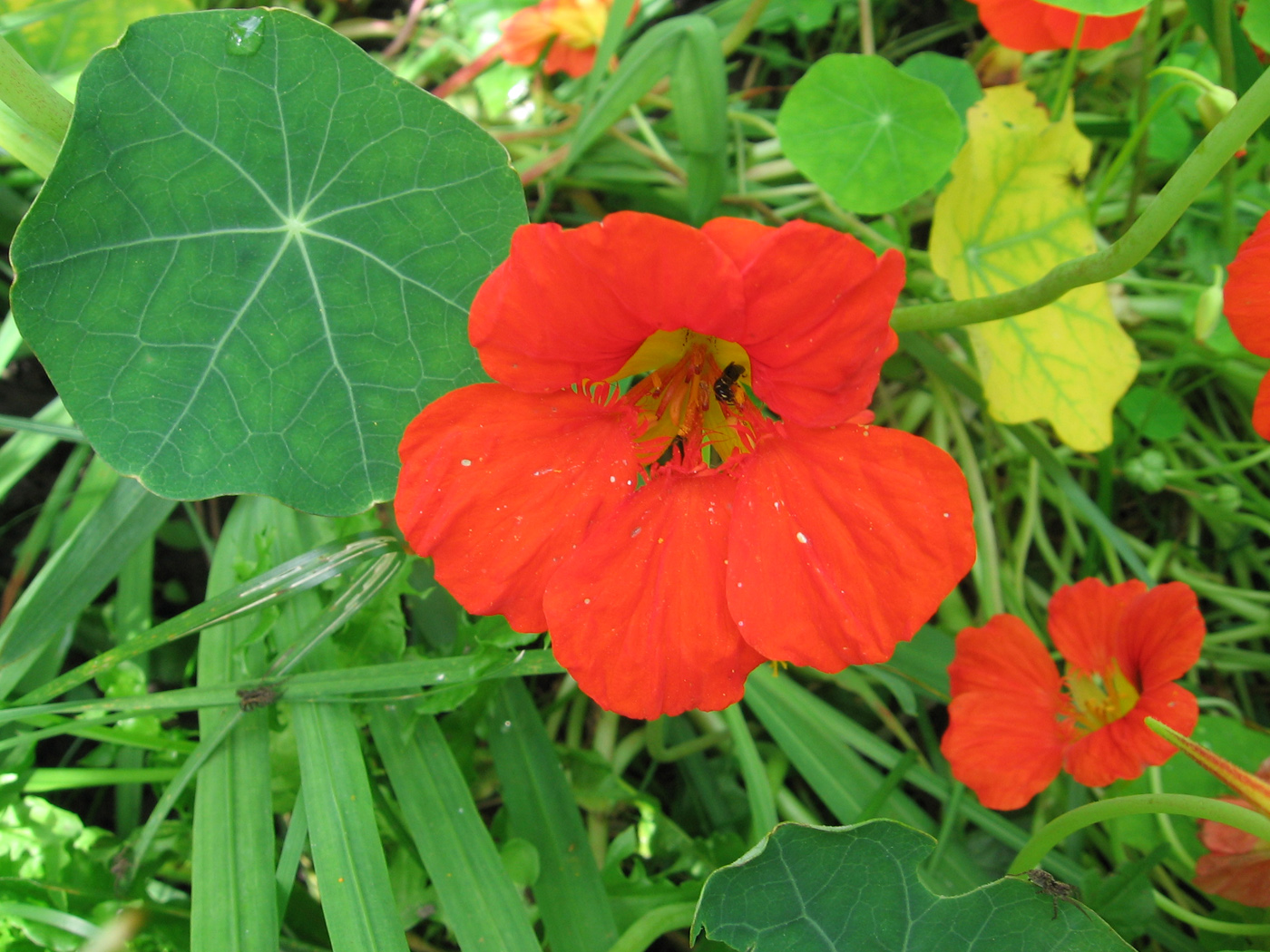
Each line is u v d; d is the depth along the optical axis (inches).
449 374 5.8
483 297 4.6
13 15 7.0
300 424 5.6
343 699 5.7
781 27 9.4
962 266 7.2
